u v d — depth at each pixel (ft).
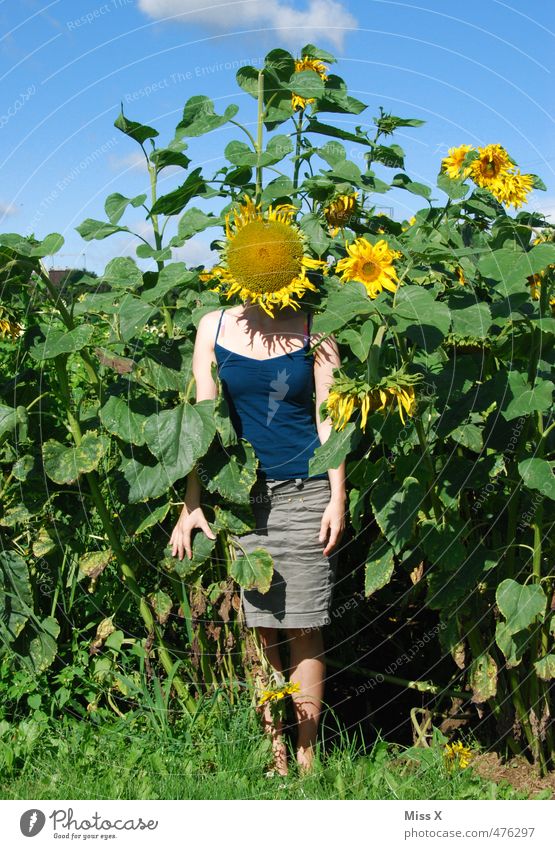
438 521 8.82
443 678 11.04
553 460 9.19
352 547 11.37
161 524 10.07
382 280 8.17
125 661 10.25
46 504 9.88
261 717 9.78
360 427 7.72
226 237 8.75
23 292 9.64
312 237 9.44
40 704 9.86
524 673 9.62
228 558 9.72
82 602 11.05
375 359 7.45
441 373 8.71
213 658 10.34
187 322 10.50
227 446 9.09
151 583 10.64
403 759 9.79
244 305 9.37
